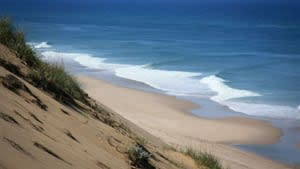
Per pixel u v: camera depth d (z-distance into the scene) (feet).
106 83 100.58
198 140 58.59
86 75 111.65
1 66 17.87
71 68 120.78
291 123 73.26
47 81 21.80
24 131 11.22
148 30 297.74
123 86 99.91
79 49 172.96
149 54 164.96
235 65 140.56
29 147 10.16
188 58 155.63
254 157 55.31
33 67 22.61
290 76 122.01
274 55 170.71
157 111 76.59
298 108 83.56
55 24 322.75
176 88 99.76
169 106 81.35
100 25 333.21
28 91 16.87
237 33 280.10
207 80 110.42
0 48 21.44
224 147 57.77
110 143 17.83
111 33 265.95
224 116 76.33
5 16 25.68
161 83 105.29
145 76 114.52
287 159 55.93
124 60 146.10
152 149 23.65
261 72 128.47
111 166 13.93
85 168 11.73
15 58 21.68
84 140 15.46
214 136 63.82
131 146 18.80
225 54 171.73
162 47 192.34
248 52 179.93
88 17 441.68
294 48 196.54
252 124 72.08
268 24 364.17
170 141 52.11
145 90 96.27
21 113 12.89
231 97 92.43
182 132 63.72
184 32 285.43
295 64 145.69
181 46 199.62
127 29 303.07
